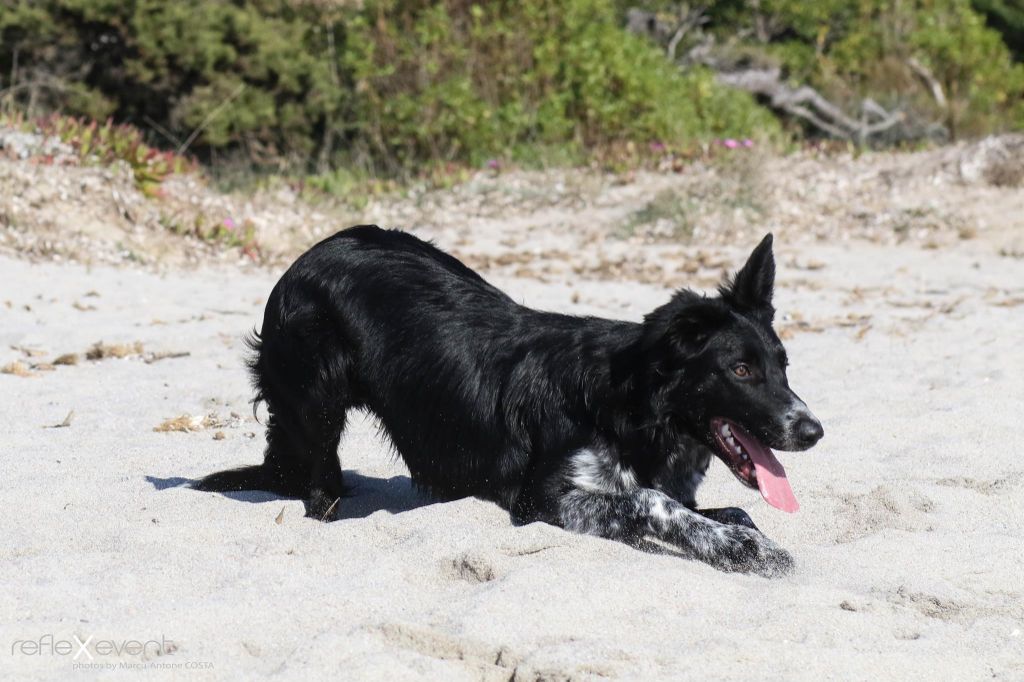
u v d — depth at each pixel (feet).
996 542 23.29
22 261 57.93
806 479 27.68
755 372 22.93
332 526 23.48
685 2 125.29
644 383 23.36
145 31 90.12
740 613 19.43
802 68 123.13
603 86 96.53
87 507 25.34
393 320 25.70
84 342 44.14
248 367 28.19
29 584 20.04
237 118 92.07
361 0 97.09
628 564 21.03
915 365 41.06
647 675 16.94
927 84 122.83
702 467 25.00
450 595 19.99
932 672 17.46
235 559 21.83
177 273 61.00
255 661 17.51
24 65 91.35
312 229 73.67
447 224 79.05
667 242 75.00
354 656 17.25
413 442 25.77
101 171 67.10
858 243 73.51
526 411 24.39
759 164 85.15
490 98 95.61
